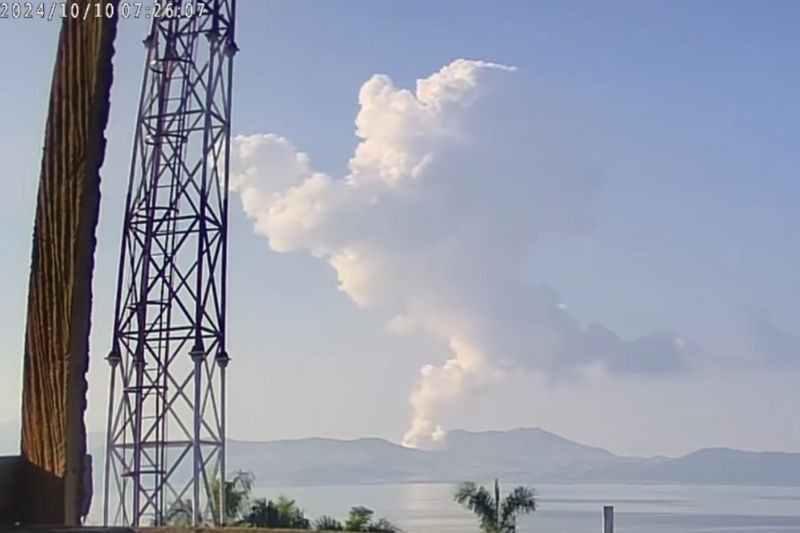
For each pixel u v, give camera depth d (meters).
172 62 40.09
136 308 38.81
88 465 13.80
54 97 13.97
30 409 13.73
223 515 38.50
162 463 37.91
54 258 13.74
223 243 39.62
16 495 13.58
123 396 38.38
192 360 38.44
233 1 40.84
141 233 39.25
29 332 13.84
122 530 12.45
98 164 13.63
